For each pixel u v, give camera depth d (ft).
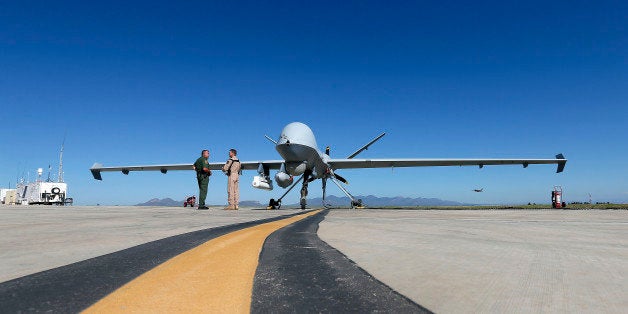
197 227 21.68
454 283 7.59
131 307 5.78
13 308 5.69
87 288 7.03
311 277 8.12
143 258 10.53
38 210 51.24
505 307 5.92
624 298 6.47
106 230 19.60
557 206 81.87
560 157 102.27
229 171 63.26
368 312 5.62
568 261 10.30
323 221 29.19
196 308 5.74
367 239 15.75
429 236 17.13
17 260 10.27
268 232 18.62
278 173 84.07
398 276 8.29
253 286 7.27
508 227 23.00
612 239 16.24
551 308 5.84
